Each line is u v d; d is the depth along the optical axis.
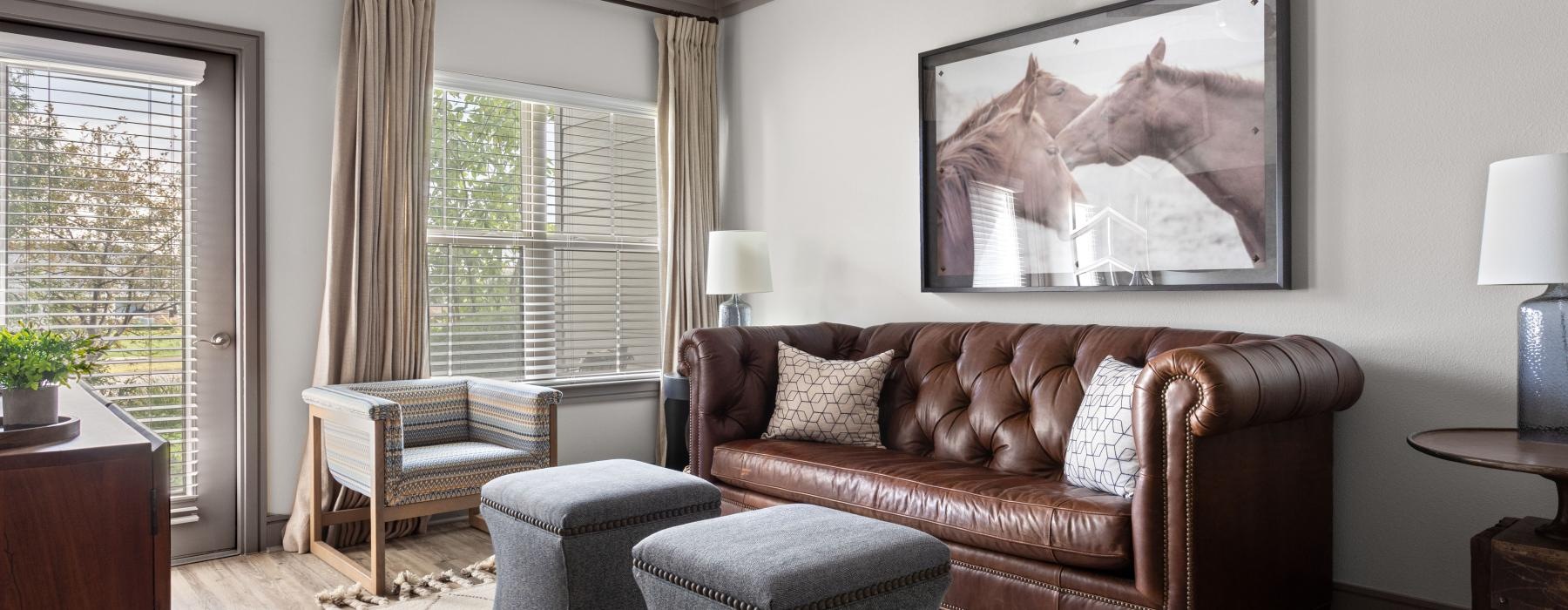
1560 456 1.92
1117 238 3.20
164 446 1.69
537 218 4.28
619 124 4.54
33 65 3.16
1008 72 3.51
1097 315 3.30
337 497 3.58
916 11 3.85
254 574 3.25
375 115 3.63
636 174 4.61
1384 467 2.68
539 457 3.37
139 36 3.29
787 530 1.96
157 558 1.64
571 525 2.21
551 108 4.32
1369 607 2.70
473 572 3.26
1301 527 2.51
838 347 3.78
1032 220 3.44
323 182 3.66
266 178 3.53
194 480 3.47
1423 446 2.06
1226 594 2.21
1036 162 3.42
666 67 4.53
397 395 3.51
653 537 1.97
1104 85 3.23
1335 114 2.75
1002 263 3.54
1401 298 2.63
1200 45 2.98
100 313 3.30
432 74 3.81
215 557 3.46
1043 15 3.43
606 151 4.50
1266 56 2.83
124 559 1.60
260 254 3.51
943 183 3.72
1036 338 3.11
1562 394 2.08
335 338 3.58
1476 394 2.50
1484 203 2.49
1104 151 3.23
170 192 3.43
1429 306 2.58
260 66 3.51
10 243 3.15
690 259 4.54
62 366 1.77
